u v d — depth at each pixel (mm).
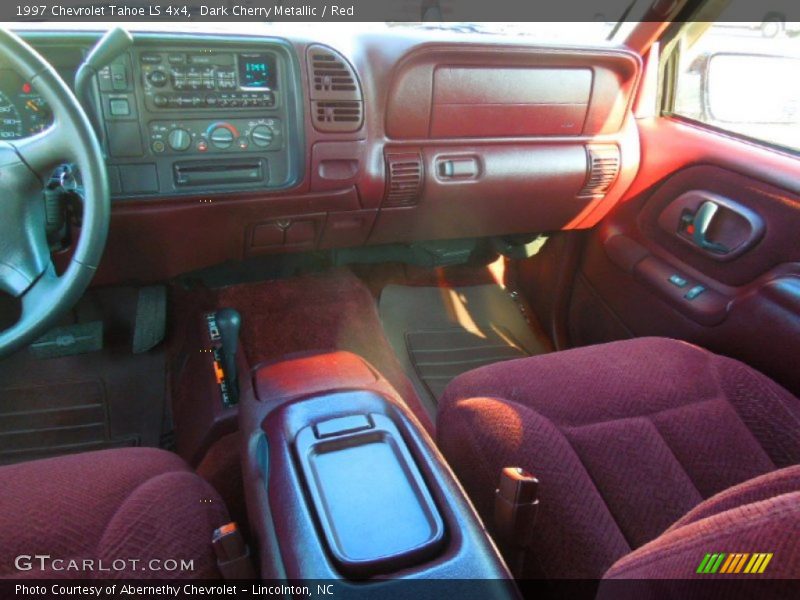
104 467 984
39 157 1088
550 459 992
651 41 1770
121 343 1893
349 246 1911
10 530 851
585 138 1841
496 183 1799
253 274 2104
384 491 803
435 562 717
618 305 2006
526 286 2404
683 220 1771
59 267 1465
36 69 1033
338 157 1617
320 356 1212
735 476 1065
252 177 1583
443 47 1562
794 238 1498
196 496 936
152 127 1453
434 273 2381
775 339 1507
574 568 877
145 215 1535
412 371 2025
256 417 1033
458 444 1079
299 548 735
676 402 1166
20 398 1780
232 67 1463
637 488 1018
